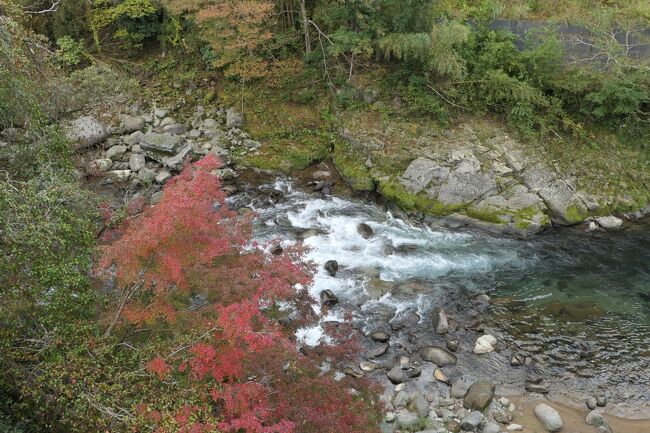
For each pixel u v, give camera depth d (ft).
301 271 21.80
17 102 25.30
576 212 46.06
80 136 45.09
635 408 27.81
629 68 50.52
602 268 40.73
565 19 54.29
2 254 17.20
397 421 26.09
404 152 49.65
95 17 57.88
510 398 28.45
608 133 52.31
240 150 52.80
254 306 17.39
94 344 17.75
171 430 15.03
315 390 19.51
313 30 59.11
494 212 44.80
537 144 50.67
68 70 57.57
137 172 47.88
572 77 51.90
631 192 48.44
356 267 39.01
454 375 29.84
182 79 59.67
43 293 17.94
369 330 32.60
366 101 55.16
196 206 17.99
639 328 33.96
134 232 18.25
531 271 40.11
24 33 29.45
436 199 45.60
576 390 29.01
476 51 55.26
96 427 15.90
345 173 50.11
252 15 50.93
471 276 39.22
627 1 59.41
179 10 51.52
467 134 51.24
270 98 57.67
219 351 17.19
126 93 55.01
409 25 50.60
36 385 16.72
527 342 32.53
